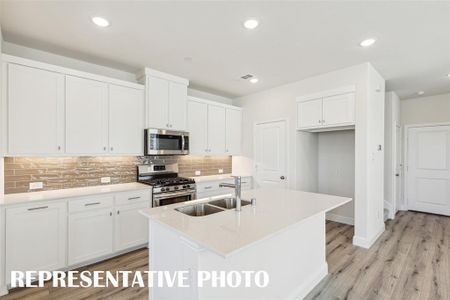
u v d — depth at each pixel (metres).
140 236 3.10
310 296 2.17
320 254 2.47
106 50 2.80
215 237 1.37
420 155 5.11
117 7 1.97
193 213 2.17
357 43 2.62
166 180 3.63
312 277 2.32
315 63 3.20
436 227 4.09
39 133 2.52
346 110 3.36
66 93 2.70
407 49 2.77
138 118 3.32
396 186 5.18
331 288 2.29
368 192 3.22
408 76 3.74
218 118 4.52
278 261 1.94
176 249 1.63
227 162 5.13
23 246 2.27
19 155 2.40
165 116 3.57
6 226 2.18
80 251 2.61
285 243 2.01
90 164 3.17
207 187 3.99
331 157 4.47
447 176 4.79
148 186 3.21
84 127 2.84
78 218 2.60
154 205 3.23
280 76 3.73
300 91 3.94
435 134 4.93
